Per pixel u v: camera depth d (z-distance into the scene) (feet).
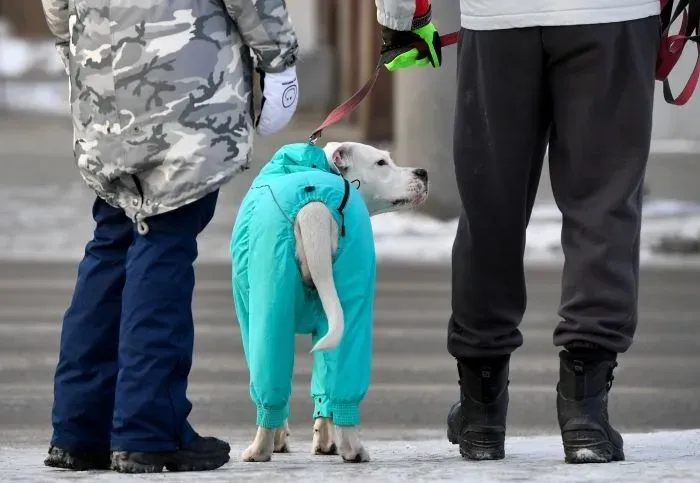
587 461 29.09
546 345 60.49
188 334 29.30
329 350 30.73
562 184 29.73
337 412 31.48
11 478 27.71
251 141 29.32
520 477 26.14
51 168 148.77
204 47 28.60
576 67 28.96
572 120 29.19
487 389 30.99
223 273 82.33
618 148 29.12
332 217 31.22
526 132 29.73
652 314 69.21
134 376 28.73
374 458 33.71
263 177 33.12
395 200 38.17
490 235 30.19
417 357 58.13
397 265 86.84
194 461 29.19
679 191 120.37
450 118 103.04
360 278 31.42
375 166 37.93
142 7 28.55
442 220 103.19
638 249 29.86
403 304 72.28
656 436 37.29
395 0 30.58
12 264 86.02
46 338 62.23
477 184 30.07
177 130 28.58
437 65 32.07
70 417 30.37
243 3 28.35
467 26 29.84
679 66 139.95
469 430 31.17
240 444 40.96
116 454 28.76
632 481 25.46
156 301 28.86
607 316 29.07
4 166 150.30
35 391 51.08
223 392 51.03
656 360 57.82
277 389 31.30
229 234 98.94
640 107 28.99
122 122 28.84
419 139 103.35
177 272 29.12
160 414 28.76
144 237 29.30
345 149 37.70
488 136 29.81
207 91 28.66
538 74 29.40
